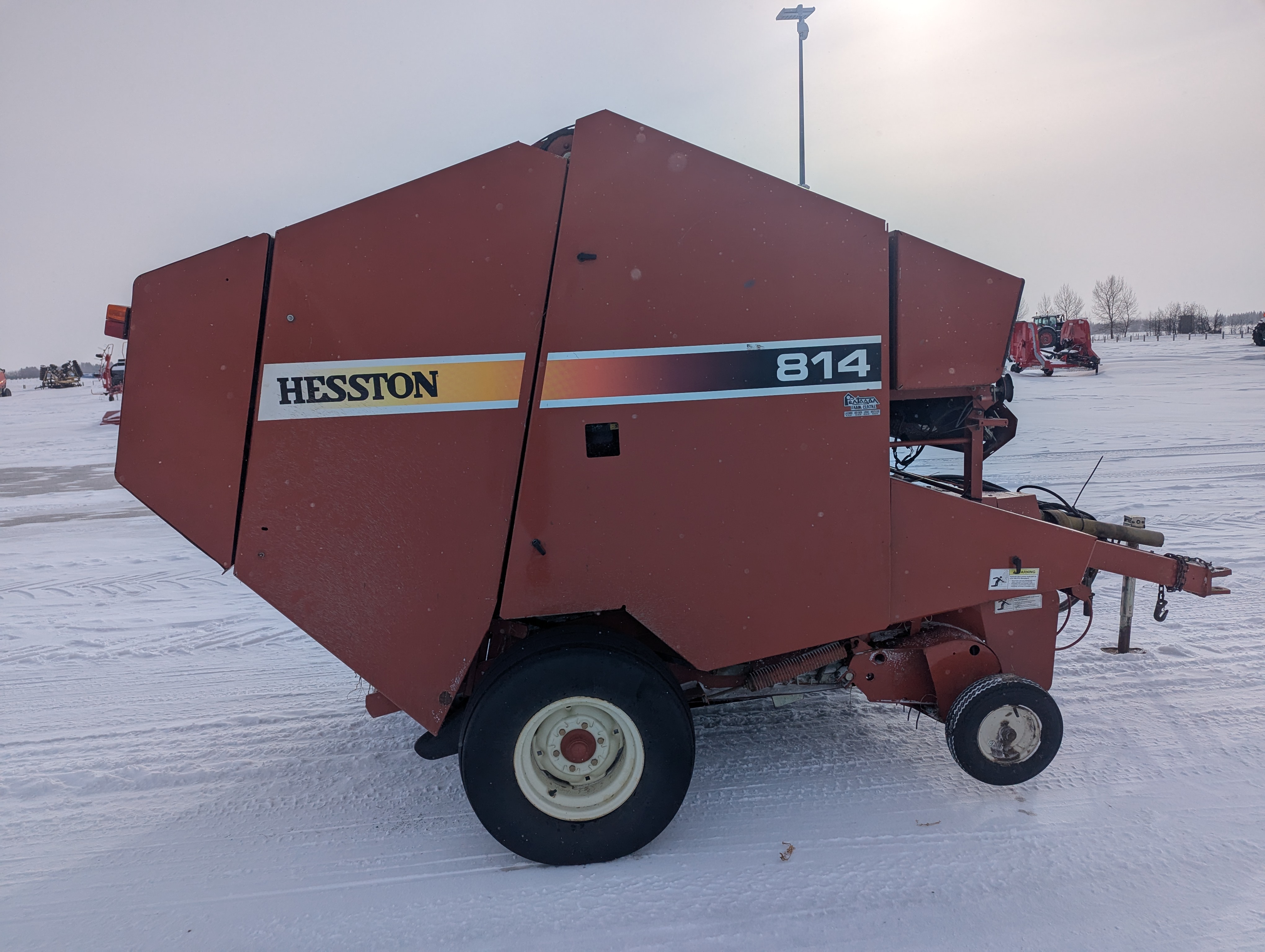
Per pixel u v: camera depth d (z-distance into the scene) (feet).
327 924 8.48
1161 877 8.82
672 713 9.31
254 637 18.57
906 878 8.94
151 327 9.02
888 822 10.13
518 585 9.34
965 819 10.13
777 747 12.32
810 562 9.84
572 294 9.11
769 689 11.13
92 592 22.76
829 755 12.03
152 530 32.14
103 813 10.97
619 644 9.60
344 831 10.42
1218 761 11.39
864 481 9.87
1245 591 19.36
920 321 9.89
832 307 9.58
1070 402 64.85
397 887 9.14
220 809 11.03
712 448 9.48
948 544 10.26
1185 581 11.76
